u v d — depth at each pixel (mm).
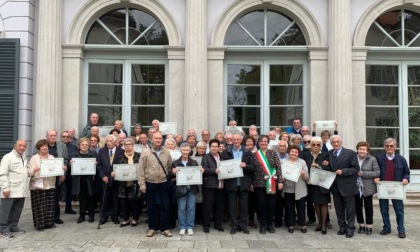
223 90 9469
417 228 7133
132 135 9008
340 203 6699
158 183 6449
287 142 7660
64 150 7551
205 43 9164
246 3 9391
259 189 6711
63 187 8609
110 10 9578
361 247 5906
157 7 9359
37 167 6770
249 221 7160
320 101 9328
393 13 9562
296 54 9586
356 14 9398
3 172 6414
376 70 9633
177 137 7852
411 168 9555
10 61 8969
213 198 6730
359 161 6797
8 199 6426
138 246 5848
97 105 9508
